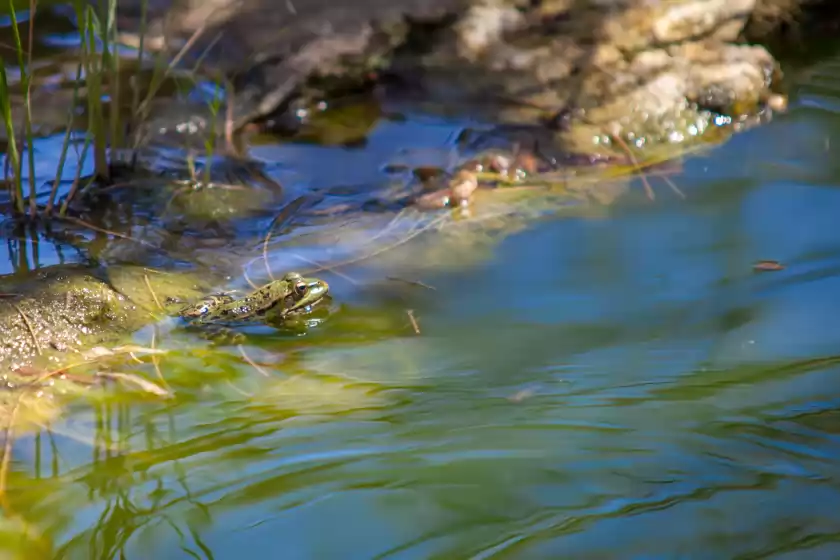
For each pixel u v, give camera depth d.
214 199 6.86
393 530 3.74
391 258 6.16
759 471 3.97
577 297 5.60
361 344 5.20
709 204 6.68
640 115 7.77
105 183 6.97
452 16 8.78
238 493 3.98
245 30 8.84
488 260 6.09
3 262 5.86
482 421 4.42
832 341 4.96
